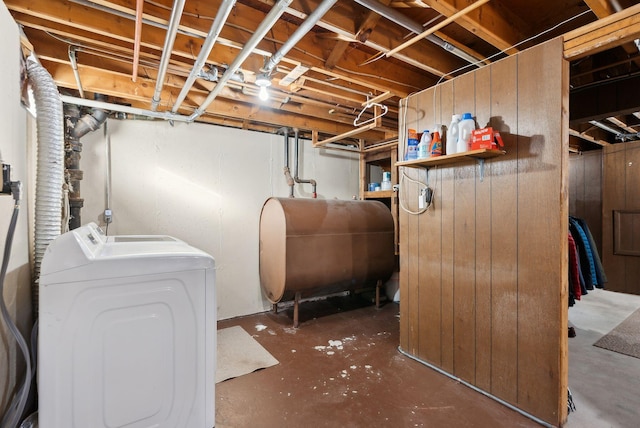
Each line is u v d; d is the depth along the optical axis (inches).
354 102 128.8
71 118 106.9
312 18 61.3
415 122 105.1
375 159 182.5
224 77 88.0
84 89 102.0
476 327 87.5
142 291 45.3
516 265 78.8
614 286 188.2
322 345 117.0
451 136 87.4
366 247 152.3
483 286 85.8
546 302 73.5
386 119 145.2
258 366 100.9
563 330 71.7
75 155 107.4
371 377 94.7
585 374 94.8
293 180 160.1
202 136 140.9
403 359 105.8
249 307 152.7
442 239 96.5
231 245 148.2
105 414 43.2
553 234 72.2
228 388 89.0
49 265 40.1
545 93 73.1
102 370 42.9
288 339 122.5
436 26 72.1
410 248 107.0
